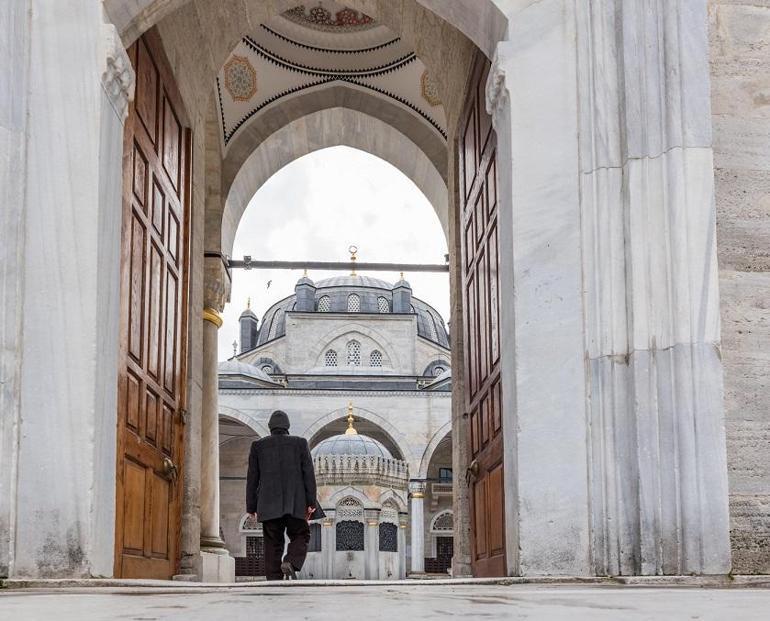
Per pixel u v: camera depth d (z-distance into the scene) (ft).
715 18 20.08
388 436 207.92
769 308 18.94
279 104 47.16
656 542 17.71
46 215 18.71
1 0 18.86
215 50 33.22
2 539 17.42
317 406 204.13
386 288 246.06
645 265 18.75
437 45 32.55
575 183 19.70
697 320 18.19
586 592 12.76
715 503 17.58
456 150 33.83
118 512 20.75
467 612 8.06
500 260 21.53
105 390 19.11
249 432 206.80
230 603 10.09
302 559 27.86
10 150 18.58
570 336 19.08
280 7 34.17
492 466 25.59
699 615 7.37
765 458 18.29
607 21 20.02
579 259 19.38
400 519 146.10
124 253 21.86
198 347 34.01
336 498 139.74
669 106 19.08
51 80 19.21
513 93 20.11
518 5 20.49
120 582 16.79
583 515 18.40
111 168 19.93
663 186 18.89
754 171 19.51
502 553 24.00
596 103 19.69
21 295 18.38
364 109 47.73
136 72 23.62
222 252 44.29
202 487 39.47
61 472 17.84
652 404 18.21
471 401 29.84
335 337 230.89
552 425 18.80
